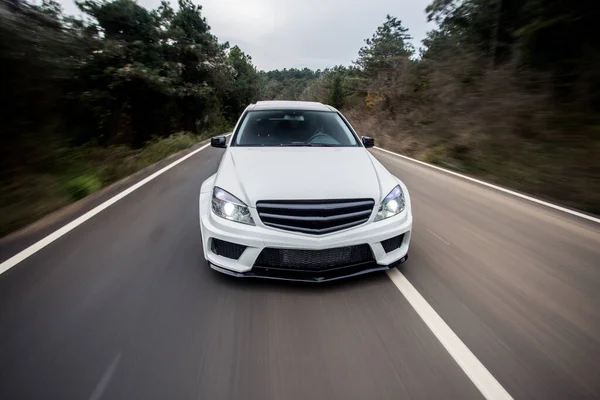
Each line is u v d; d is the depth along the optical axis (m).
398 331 2.30
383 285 2.84
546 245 3.67
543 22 8.55
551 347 2.17
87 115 11.77
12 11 6.02
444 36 15.48
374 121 18.98
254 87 42.16
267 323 2.36
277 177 2.85
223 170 3.10
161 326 2.31
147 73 14.50
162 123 17.09
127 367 1.95
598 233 4.01
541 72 8.88
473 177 7.02
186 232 3.87
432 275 3.01
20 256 3.29
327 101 40.69
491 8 12.61
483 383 1.89
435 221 4.37
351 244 2.64
